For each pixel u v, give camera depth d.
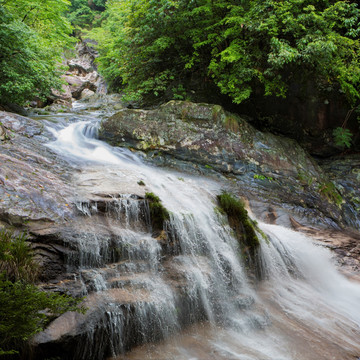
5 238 4.11
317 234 8.52
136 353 3.91
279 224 8.70
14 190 5.16
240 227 6.63
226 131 10.23
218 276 5.36
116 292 4.20
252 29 10.12
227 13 11.33
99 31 26.55
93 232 4.92
